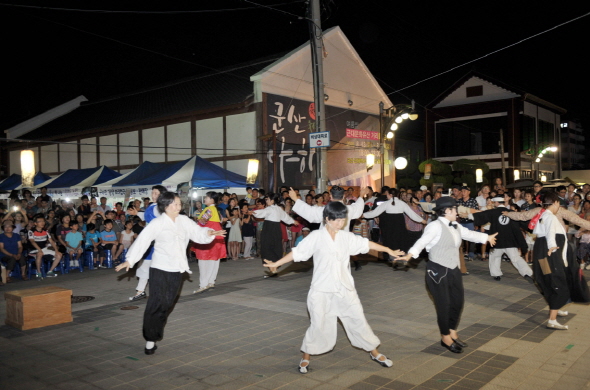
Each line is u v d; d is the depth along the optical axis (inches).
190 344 222.2
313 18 487.8
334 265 180.7
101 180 730.2
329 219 180.5
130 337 235.5
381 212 421.1
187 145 857.5
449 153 1299.2
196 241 222.1
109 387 173.9
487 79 1241.4
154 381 178.9
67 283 393.7
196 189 681.6
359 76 983.0
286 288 350.9
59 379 181.9
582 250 421.7
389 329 239.9
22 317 250.2
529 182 867.4
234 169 802.8
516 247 350.3
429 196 479.2
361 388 169.2
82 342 228.1
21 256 415.8
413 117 751.1
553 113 1427.2
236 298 318.7
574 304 285.3
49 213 483.8
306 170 850.1
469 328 239.8
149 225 206.5
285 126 816.9
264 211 399.5
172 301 210.5
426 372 182.7
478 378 176.1
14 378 183.3
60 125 1128.8
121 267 198.4
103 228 490.0
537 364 189.5
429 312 272.7
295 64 832.9
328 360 197.8
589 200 425.7
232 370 188.9
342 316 185.3
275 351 210.8
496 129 1232.8
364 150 993.5
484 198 472.1
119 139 956.0
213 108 802.8
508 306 284.7
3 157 1200.8
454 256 203.6
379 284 355.6
